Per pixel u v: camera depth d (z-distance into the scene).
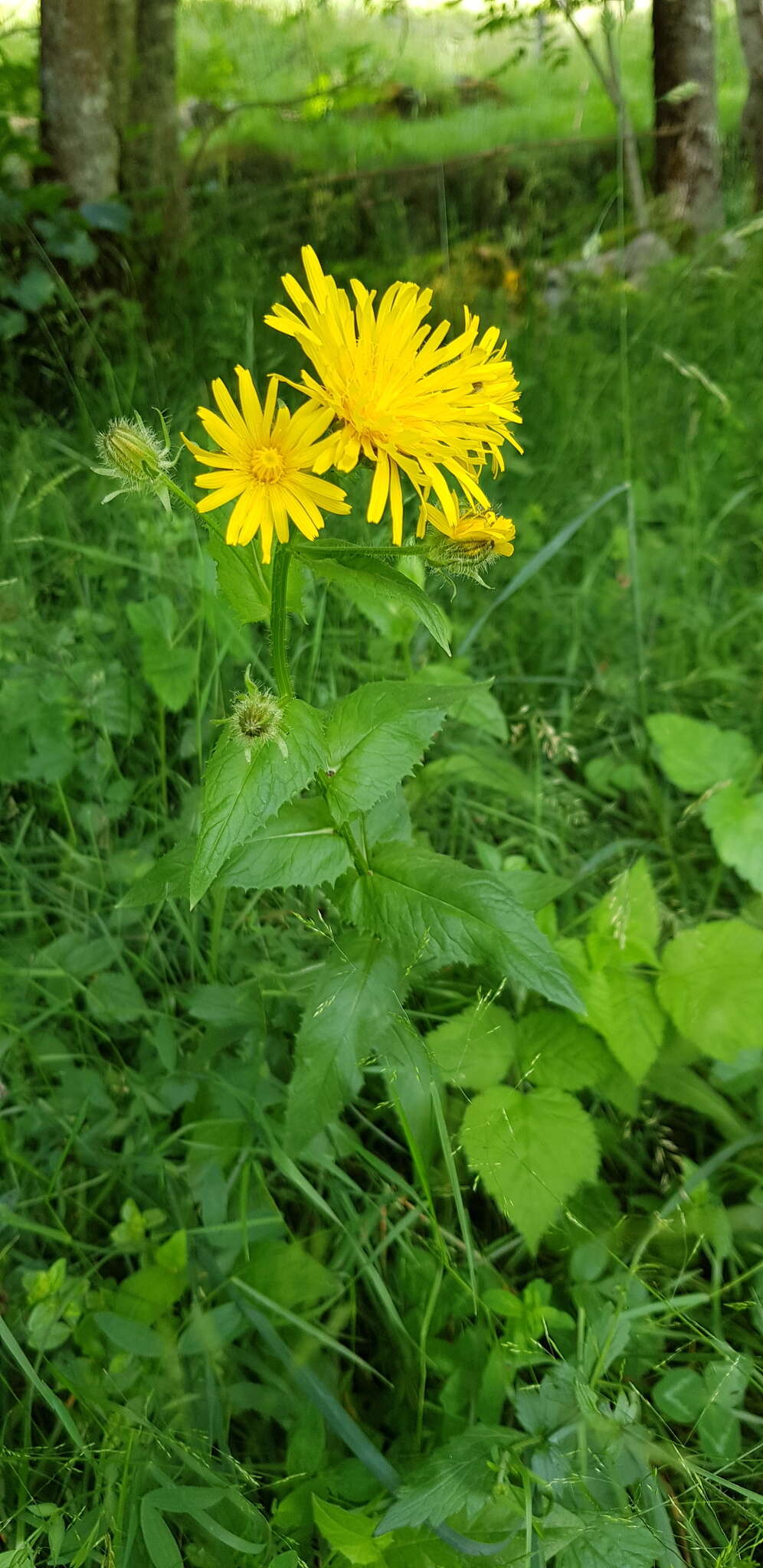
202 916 0.29
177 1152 0.25
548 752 0.35
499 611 0.39
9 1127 0.25
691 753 0.32
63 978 0.27
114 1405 0.20
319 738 0.18
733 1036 0.24
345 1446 0.21
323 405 0.17
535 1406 0.20
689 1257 0.22
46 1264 0.23
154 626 0.31
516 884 0.26
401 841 0.22
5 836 0.31
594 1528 0.18
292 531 0.18
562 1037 0.25
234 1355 0.22
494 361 0.18
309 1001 0.22
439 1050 0.24
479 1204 0.25
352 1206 0.24
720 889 0.32
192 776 0.33
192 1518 0.19
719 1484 0.20
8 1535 0.19
